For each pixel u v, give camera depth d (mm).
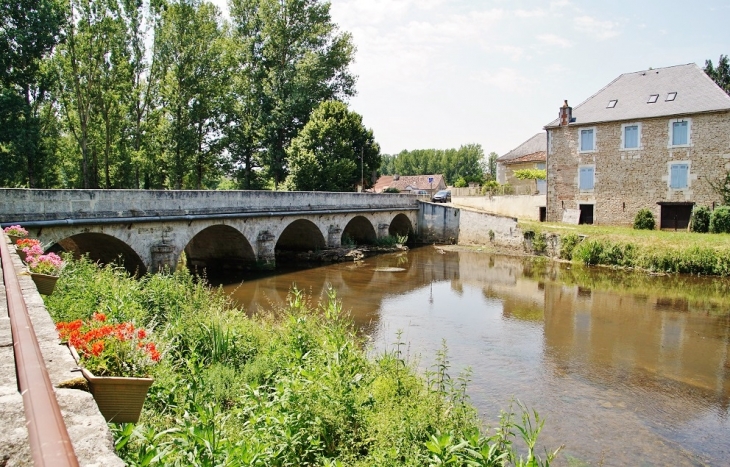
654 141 28375
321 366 7422
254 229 22656
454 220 34812
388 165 135625
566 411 9125
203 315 10297
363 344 12500
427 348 12531
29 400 1584
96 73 28750
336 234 28297
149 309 10367
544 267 25203
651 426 8680
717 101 26891
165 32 31391
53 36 26969
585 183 30859
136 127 34875
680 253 22375
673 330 14422
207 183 52500
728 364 11766
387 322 14992
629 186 29344
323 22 41000
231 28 40938
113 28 28438
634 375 11016
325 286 20484
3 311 4062
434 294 19281
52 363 3164
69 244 17609
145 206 16984
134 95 31906
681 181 27688
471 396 9594
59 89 29672
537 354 12266
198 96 33469
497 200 36875
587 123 30344
